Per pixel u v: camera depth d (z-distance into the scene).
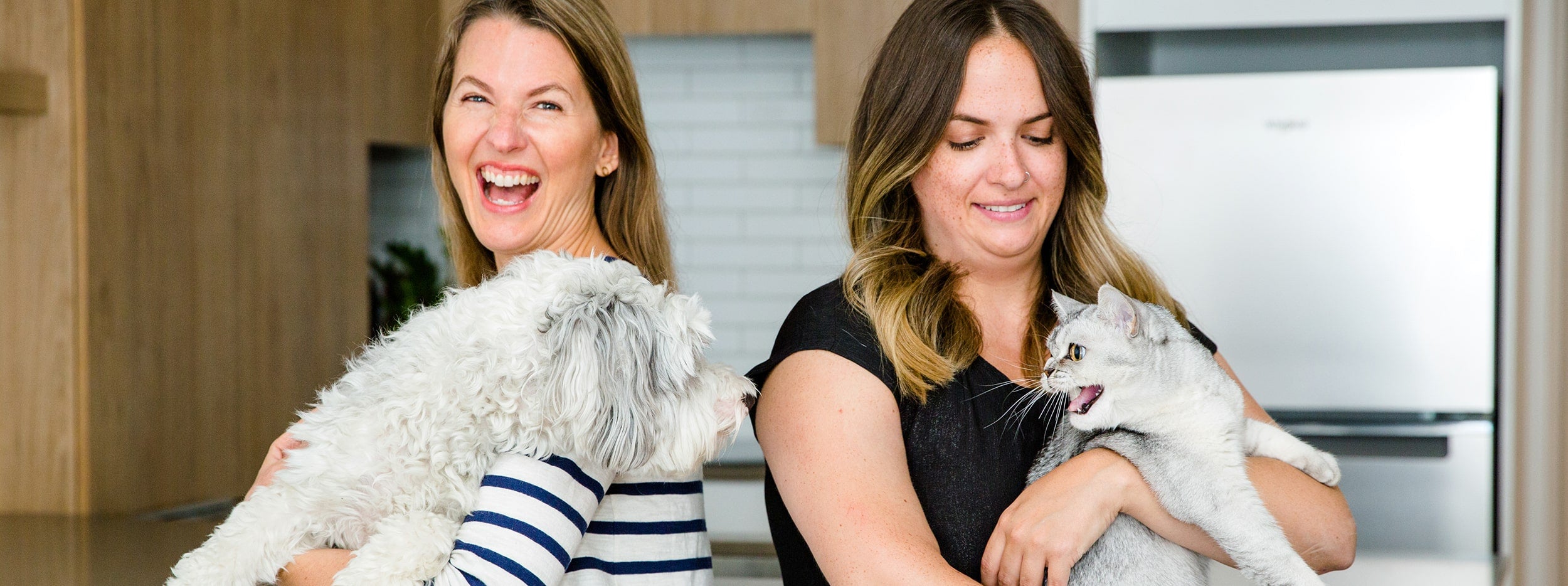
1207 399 1.20
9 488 2.69
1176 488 1.16
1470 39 3.44
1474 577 1.75
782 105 4.14
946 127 1.25
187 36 2.96
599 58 1.29
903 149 1.27
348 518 1.06
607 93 1.31
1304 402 3.25
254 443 3.24
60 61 2.62
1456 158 3.14
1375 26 3.49
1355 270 3.21
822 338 1.21
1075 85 1.28
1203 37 3.59
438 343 1.07
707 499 3.31
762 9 3.74
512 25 1.28
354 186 3.71
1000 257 1.29
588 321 1.01
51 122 2.62
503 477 1.01
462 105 1.30
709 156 4.18
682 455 1.04
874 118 1.31
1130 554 1.20
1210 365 1.24
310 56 3.47
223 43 3.09
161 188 2.87
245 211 3.19
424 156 4.27
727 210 4.19
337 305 3.63
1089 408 1.24
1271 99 3.22
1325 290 3.22
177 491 2.94
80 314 2.64
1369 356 3.21
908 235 1.33
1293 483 1.23
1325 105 3.20
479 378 1.03
